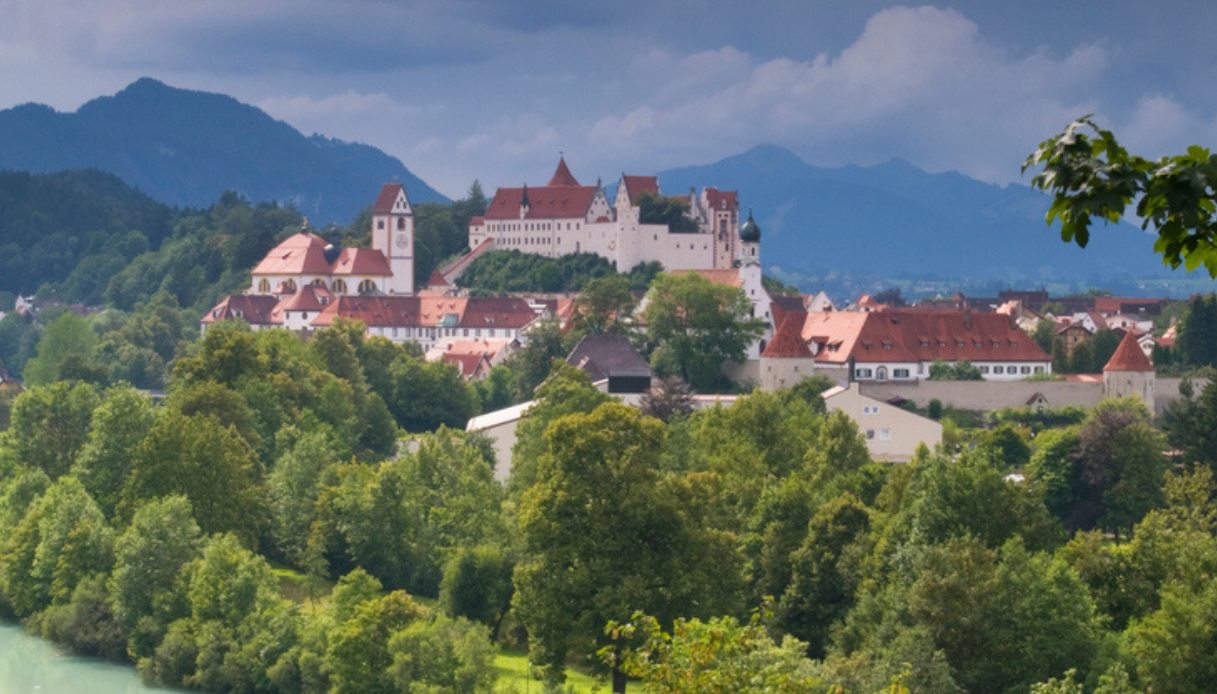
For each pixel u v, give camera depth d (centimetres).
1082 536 17588
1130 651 14350
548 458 17725
